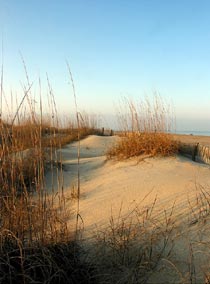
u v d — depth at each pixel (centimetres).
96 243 360
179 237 348
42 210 353
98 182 627
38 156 411
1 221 336
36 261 299
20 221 337
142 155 741
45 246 327
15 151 402
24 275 281
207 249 322
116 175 649
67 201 528
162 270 312
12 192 358
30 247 317
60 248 332
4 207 349
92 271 320
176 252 328
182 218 381
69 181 678
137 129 795
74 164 833
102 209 463
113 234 354
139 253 333
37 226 348
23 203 357
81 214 456
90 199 522
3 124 382
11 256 313
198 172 584
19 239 306
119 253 336
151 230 369
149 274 310
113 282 309
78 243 363
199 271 301
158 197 463
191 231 354
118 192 525
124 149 786
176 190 477
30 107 394
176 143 759
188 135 2031
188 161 682
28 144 501
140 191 507
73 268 317
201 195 434
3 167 371
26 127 413
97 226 406
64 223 370
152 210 419
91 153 1152
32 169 593
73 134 1533
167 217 391
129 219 407
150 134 769
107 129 1798
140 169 656
